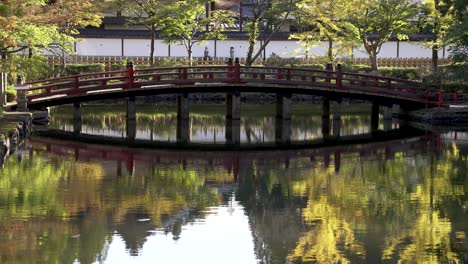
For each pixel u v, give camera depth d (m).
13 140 31.59
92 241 18.47
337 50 55.31
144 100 55.72
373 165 29.53
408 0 52.16
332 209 22.05
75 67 55.84
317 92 40.62
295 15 62.44
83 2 47.75
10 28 32.91
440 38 49.25
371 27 53.03
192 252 17.94
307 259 17.52
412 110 44.62
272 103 57.00
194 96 56.94
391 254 17.89
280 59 61.22
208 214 21.36
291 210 21.98
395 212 21.70
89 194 23.36
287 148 34.16
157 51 65.31
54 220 20.20
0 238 18.52
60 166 28.16
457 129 41.16
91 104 54.56
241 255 17.78
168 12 55.28
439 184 25.62
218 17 59.88
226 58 63.69
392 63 63.38
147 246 18.27
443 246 18.47
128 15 66.75
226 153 32.53
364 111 52.38
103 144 34.28
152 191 24.12
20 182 24.84
